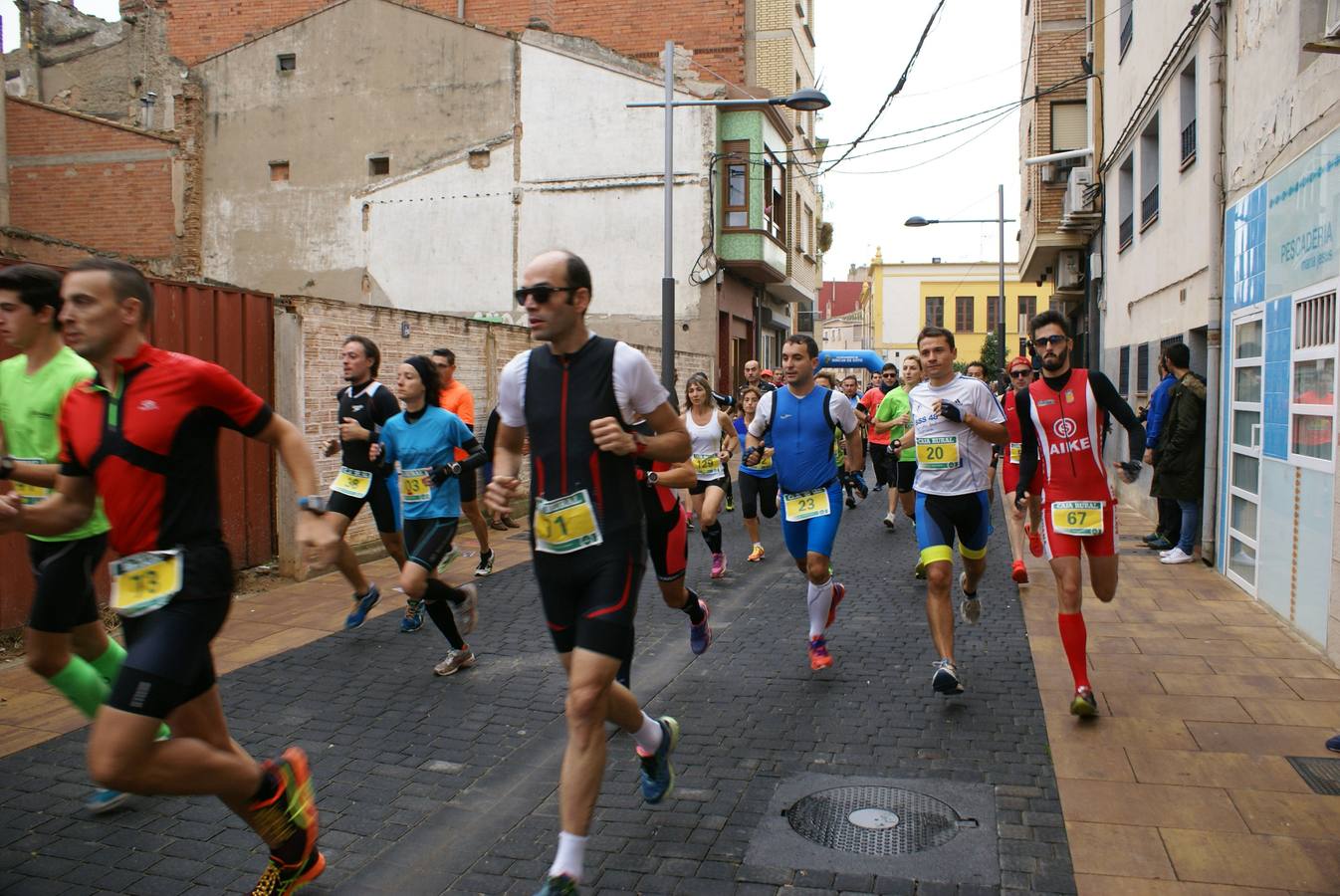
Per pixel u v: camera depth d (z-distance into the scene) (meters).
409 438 6.15
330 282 22.62
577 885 3.13
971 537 5.96
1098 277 17.81
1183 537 9.56
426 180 22.20
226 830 3.91
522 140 21.92
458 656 6.02
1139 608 7.63
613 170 21.59
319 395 9.14
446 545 5.97
